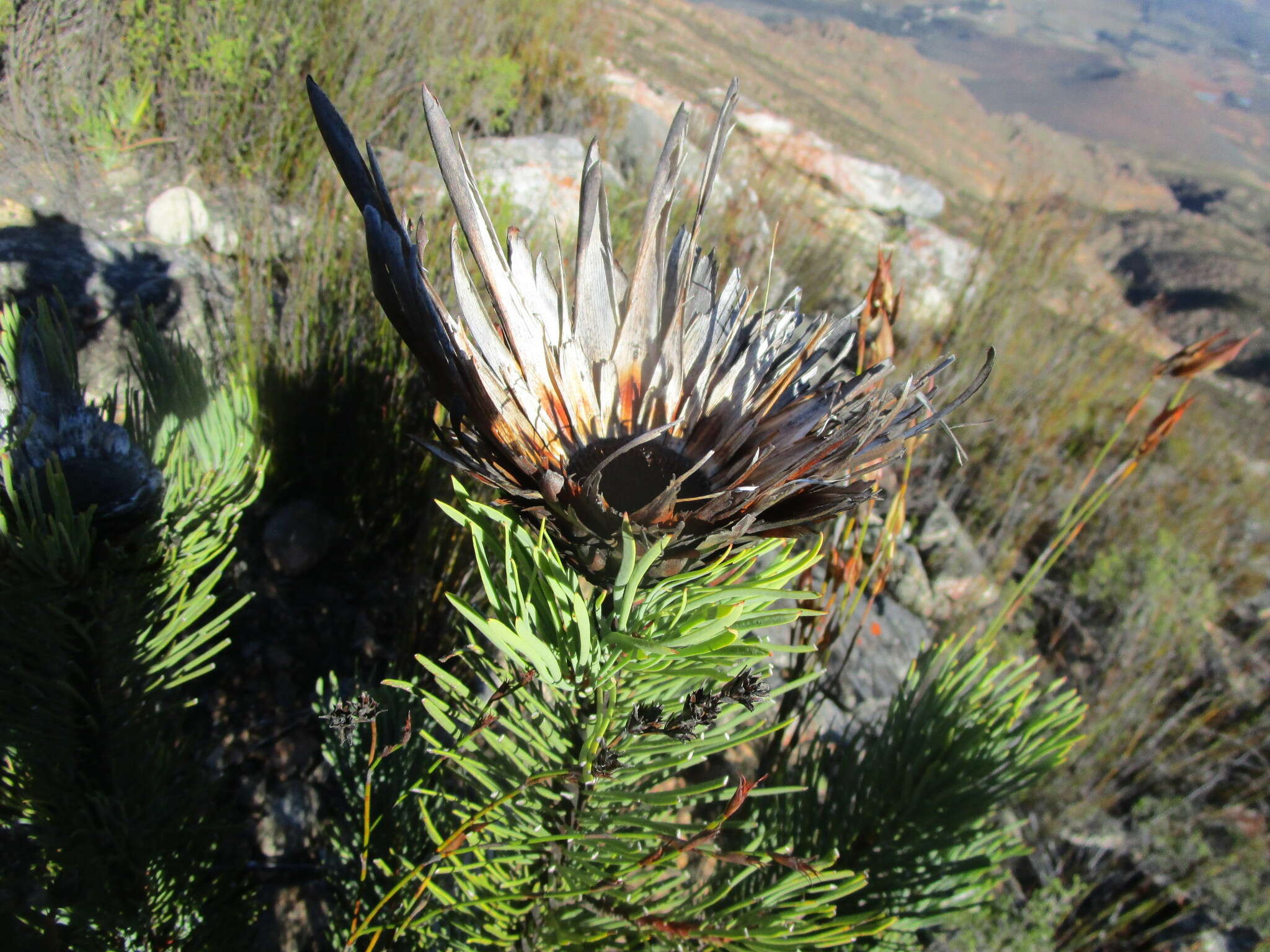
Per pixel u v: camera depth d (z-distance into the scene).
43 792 1.10
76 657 1.04
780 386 0.85
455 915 1.06
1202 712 3.89
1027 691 1.36
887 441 0.74
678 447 0.89
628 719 0.89
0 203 2.52
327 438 2.24
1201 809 3.42
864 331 1.38
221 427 1.15
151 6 3.06
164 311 2.42
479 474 0.69
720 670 0.77
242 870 1.47
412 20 4.10
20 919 1.18
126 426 1.09
